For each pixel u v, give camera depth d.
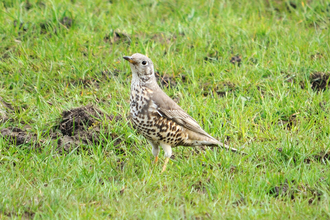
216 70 14.06
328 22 17.16
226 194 9.22
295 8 18.77
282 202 9.03
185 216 8.44
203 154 11.07
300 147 10.83
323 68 14.02
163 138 10.44
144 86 10.28
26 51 14.48
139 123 10.40
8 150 10.71
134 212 8.51
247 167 10.20
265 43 15.73
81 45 15.05
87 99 13.05
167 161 10.50
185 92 13.43
